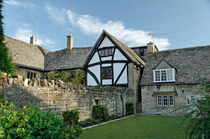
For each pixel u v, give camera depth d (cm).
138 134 750
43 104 754
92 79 1933
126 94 1575
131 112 1567
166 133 771
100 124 986
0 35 845
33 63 1984
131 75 1722
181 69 1695
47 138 323
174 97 1600
